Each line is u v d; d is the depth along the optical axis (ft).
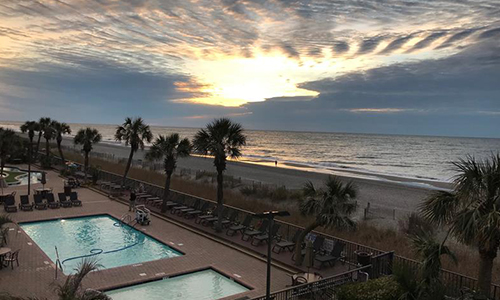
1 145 91.09
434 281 28.02
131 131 90.02
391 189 120.88
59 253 48.96
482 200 27.48
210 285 39.86
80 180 104.12
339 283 35.19
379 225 70.74
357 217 77.92
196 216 65.62
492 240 26.58
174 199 75.56
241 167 181.57
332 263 44.34
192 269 42.86
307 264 39.60
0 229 45.91
